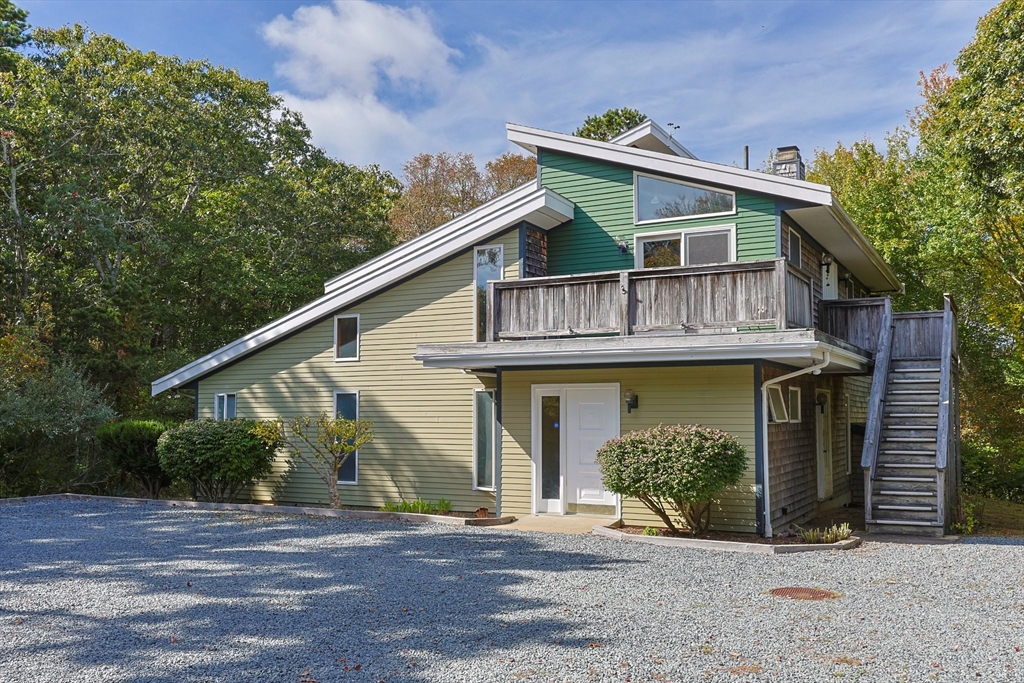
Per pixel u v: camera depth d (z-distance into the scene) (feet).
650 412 41.06
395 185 123.85
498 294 43.09
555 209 47.50
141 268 93.66
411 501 50.29
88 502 53.62
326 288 58.34
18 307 74.59
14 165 79.56
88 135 81.15
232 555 33.12
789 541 36.32
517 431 44.37
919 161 93.56
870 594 25.53
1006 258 75.05
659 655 19.17
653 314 38.83
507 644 20.26
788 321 36.52
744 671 17.94
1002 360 85.30
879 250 92.48
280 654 19.71
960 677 17.46
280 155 110.93
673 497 35.78
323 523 42.45
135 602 25.17
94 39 88.48
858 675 17.60
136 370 71.82
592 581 27.61
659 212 47.34
